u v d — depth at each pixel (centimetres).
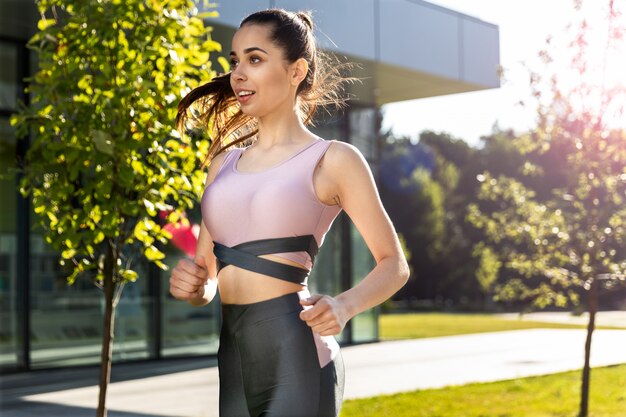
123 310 1169
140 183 421
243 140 246
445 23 1191
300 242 205
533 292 768
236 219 207
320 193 208
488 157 4247
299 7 992
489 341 1534
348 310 188
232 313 207
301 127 217
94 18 411
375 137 1477
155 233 437
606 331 1825
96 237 425
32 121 429
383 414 720
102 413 437
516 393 848
